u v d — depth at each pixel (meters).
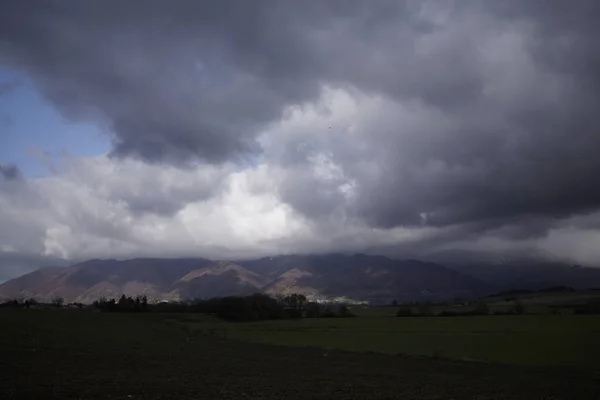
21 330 68.19
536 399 29.48
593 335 88.94
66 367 37.25
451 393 31.52
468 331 104.25
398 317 164.75
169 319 147.25
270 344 81.62
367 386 34.00
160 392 27.20
